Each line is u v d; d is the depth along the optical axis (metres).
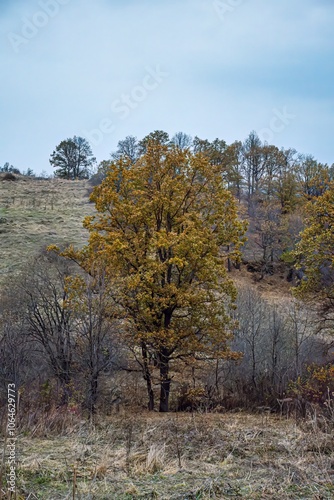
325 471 5.47
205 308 14.27
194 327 14.77
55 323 13.04
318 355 17.92
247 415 12.34
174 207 14.70
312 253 16.66
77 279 13.16
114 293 13.28
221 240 14.75
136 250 13.70
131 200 14.88
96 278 12.42
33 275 15.75
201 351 14.20
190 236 13.30
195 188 14.90
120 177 15.30
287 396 14.28
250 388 15.75
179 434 7.90
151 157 14.87
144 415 11.87
